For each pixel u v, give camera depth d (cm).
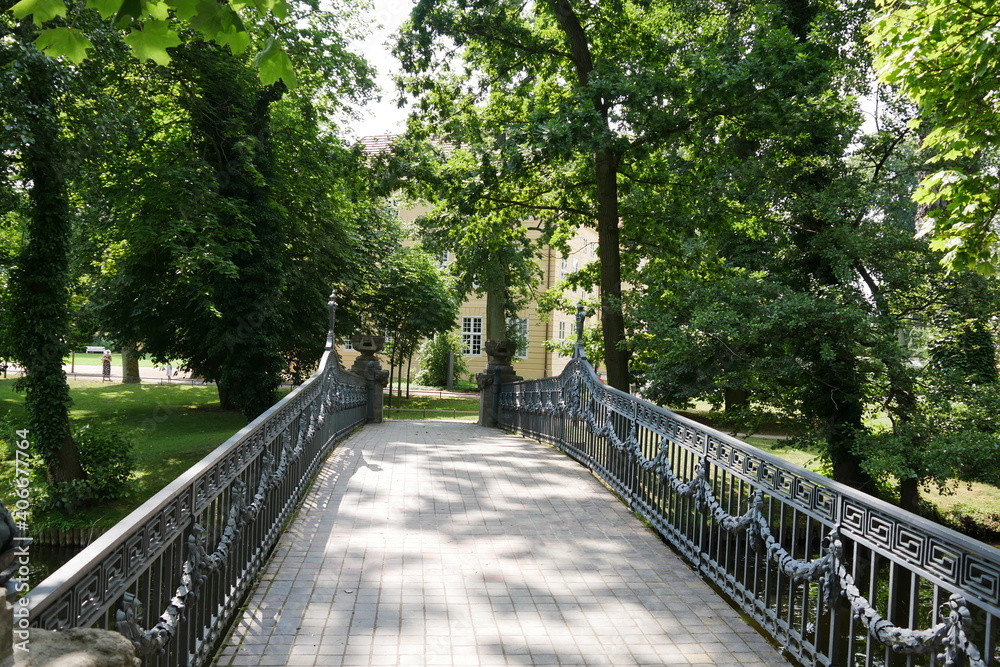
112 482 1491
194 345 2347
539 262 3909
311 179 2109
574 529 653
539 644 410
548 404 1239
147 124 1709
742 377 1125
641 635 427
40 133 1130
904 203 1245
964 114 708
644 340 1227
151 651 276
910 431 1052
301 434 728
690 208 1370
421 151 1460
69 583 209
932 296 1162
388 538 607
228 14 316
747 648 413
